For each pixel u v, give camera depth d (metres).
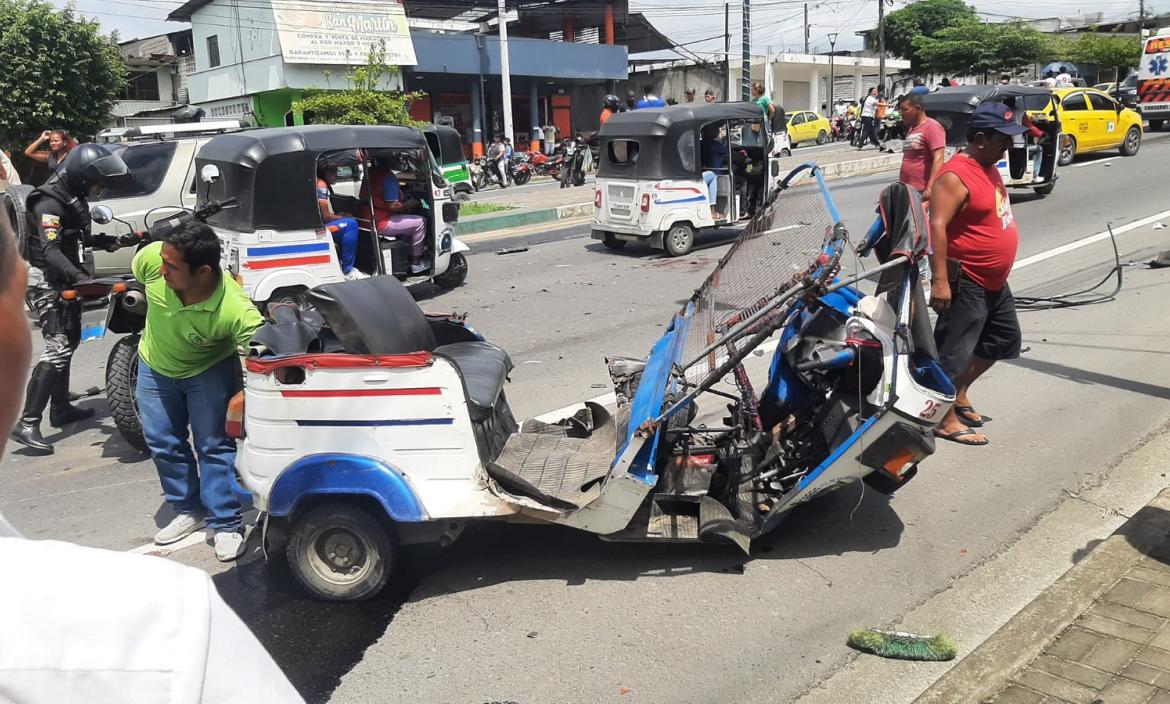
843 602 3.89
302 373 3.87
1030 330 7.95
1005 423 5.82
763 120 13.00
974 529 4.48
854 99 52.09
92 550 0.91
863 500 4.84
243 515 5.11
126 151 11.16
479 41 33.62
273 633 3.83
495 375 4.52
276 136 8.66
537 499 4.02
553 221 17.41
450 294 10.80
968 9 57.56
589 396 6.75
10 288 1.01
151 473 5.92
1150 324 7.86
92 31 23.58
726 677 3.41
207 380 4.40
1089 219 13.19
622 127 12.55
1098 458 5.21
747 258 4.71
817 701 3.26
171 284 4.12
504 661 3.56
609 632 3.73
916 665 3.45
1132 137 21.42
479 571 4.27
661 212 12.29
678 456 4.46
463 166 18.72
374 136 9.38
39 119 22.77
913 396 3.89
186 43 36.12
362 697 3.38
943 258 5.07
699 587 4.05
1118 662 3.21
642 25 44.09
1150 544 3.96
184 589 0.91
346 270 9.35
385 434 3.84
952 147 14.81
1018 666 3.23
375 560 3.96
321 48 29.75
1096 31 66.38
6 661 0.80
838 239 3.81
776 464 4.41
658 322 9.00
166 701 0.85
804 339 4.40
